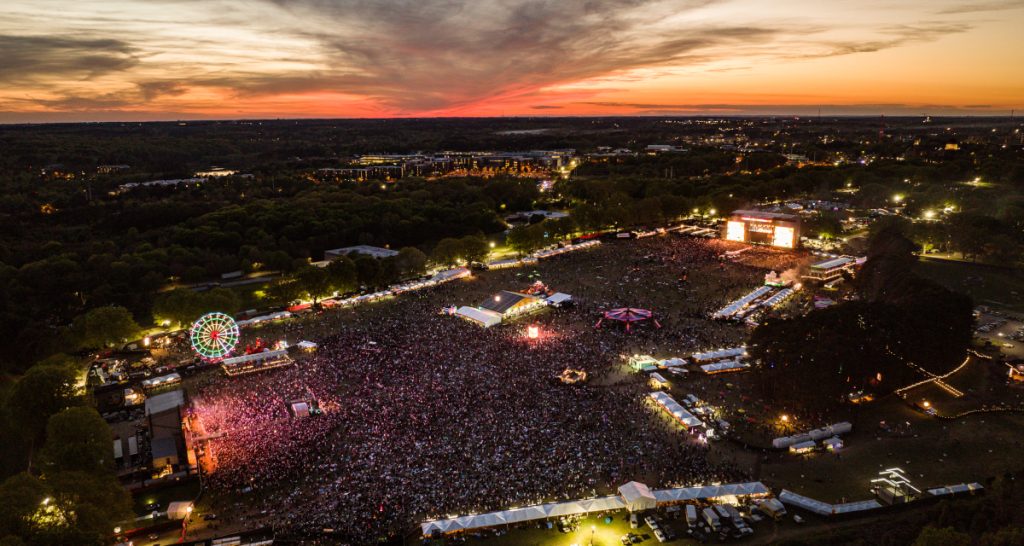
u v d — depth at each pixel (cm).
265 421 12581
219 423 12556
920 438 11675
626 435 11738
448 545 8900
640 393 13575
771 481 10344
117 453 11875
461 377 14462
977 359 15100
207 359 16438
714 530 9094
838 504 9594
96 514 8650
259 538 9106
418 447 11319
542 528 9294
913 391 13550
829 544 8250
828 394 12519
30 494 8225
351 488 10181
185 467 11312
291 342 17588
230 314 19425
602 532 9188
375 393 13712
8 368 17462
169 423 12419
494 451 11156
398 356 15938
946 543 6838
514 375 14538
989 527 7688
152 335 18912
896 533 8262
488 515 9169
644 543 8912
